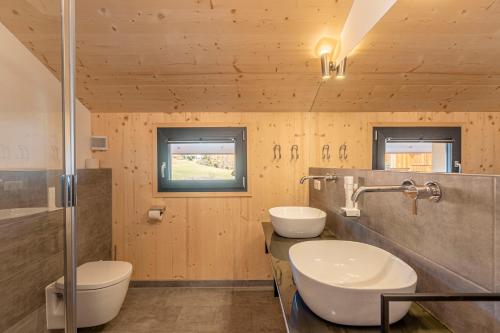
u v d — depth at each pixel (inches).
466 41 29.2
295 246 43.3
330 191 74.7
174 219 100.0
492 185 25.5
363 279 40.1
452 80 31.1
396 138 44.5
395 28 41.7
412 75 38.9
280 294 37.6
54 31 62.2
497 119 25.9
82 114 93.7
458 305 28.9
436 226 33.2
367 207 52.6
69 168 64.1
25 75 62.6
